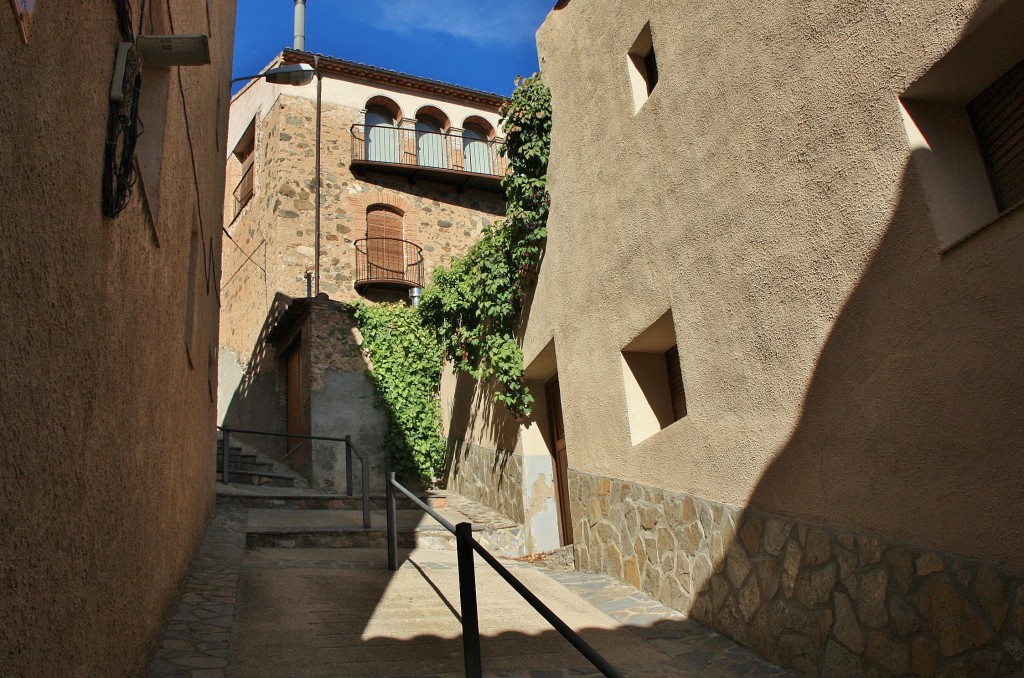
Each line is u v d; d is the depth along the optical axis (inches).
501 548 343.9
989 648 124.8
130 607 129.6
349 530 317.4
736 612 194.4
